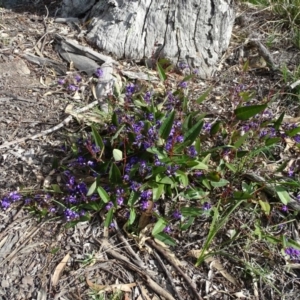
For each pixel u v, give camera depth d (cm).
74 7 92
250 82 85
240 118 66
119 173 60
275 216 65
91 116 72
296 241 63
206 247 58
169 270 59
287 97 82
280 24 98
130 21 83
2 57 83
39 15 94
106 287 57
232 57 90
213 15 83
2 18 92
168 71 84
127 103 69
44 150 69
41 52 85
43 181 65
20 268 58
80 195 62
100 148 61
